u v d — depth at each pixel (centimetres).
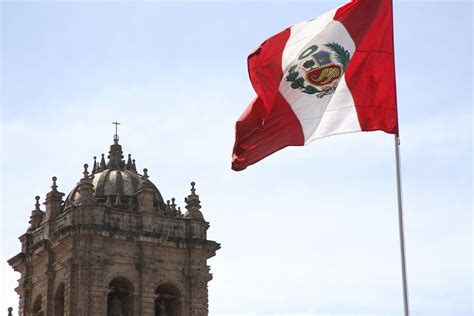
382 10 5016
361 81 4953
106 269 9419
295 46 5112
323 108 4984
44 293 9831
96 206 9581
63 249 9650
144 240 9631
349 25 5053
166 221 9894
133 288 9512
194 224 10019
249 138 5041
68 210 9631
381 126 4869
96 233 9412
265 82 5097
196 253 9906
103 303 9300
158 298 9781
